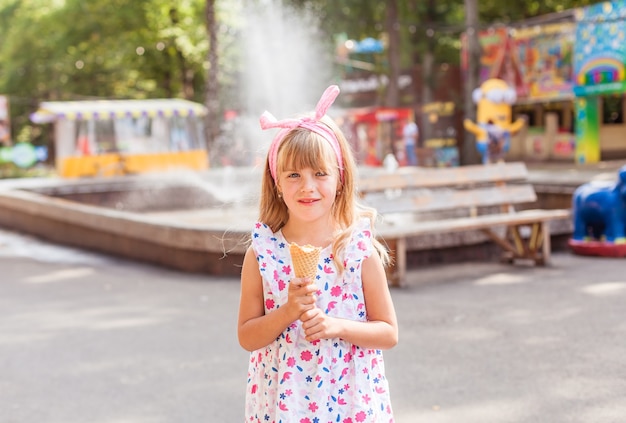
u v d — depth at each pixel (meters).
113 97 39.62
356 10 28.64
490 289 7.24
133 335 6.17
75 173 23.03
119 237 10.22
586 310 6.27
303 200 2.52
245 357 5.44
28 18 38.03
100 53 34.59
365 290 2.61
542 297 6.81
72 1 32.12
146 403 4.59
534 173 18.69
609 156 26.48
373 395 2.59
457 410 4.22
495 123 19.48
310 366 2.54
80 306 7.36
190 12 32.22
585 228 9.00
